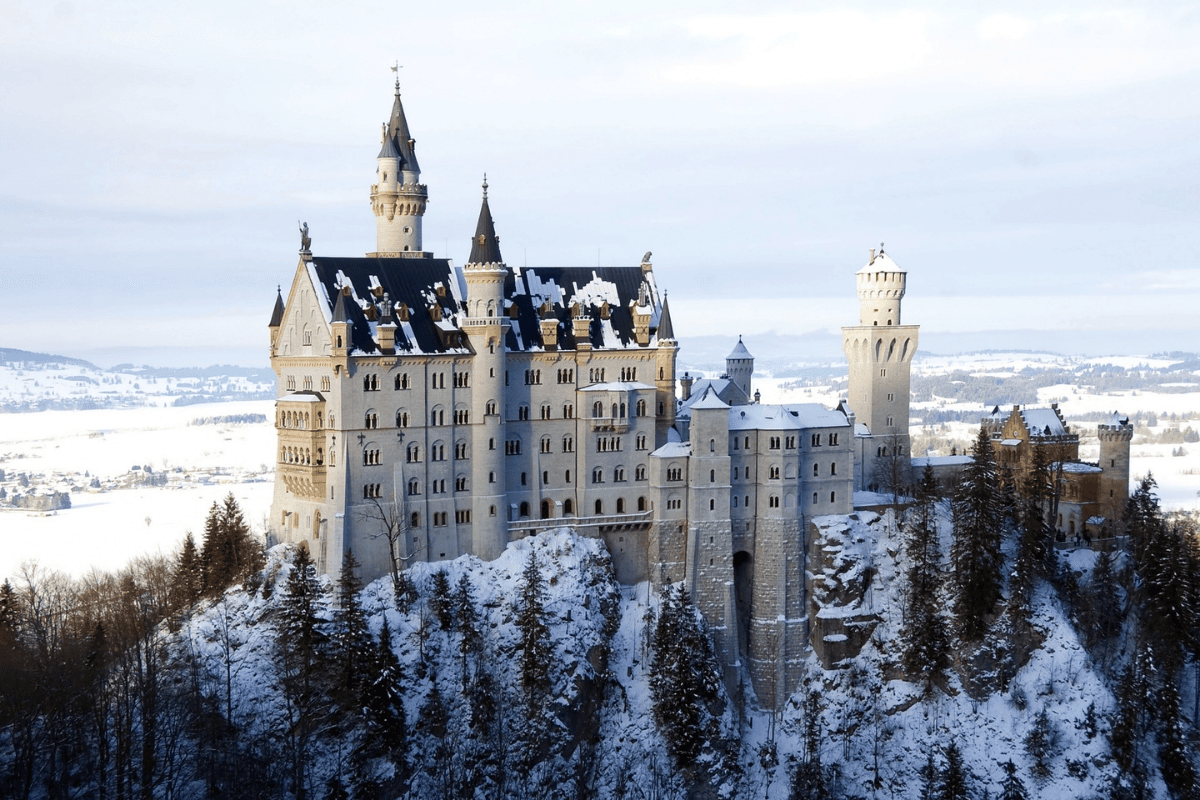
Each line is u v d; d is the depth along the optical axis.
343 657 155.62
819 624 185.25
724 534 183.12
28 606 184.25
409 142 196.62
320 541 171.25
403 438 170.88
